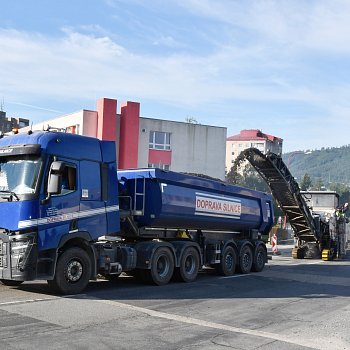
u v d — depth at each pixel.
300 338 7.62
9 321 7.73
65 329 7.39
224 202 16.03
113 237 12.55
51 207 10.02
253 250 17.77
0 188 10.14
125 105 43.16
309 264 22.45
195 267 14.27
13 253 9.63
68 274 10.41
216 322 8.50
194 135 48.22
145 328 7.74
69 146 10.62
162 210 13.20
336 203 28.91
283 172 22.83
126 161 42.75
